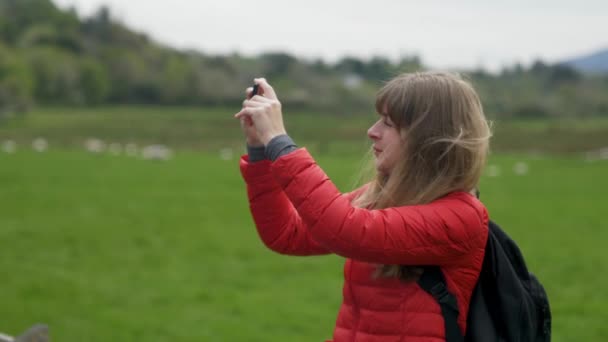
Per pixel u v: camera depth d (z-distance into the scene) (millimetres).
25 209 22781
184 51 152250
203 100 124312
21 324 10586
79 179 32281
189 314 11469
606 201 27297
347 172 36625
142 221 21078
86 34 144750
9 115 88562
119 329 10516
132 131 76188
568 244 18172
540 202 26844
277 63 139500
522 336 2797
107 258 15891
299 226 3125
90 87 118062
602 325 10875
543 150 62312
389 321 2699
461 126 2682
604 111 111375
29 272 14180
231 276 14391
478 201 2752
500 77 128125
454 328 2660
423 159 2691
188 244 17766
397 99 2732
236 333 10414
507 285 2764
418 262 2641
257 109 2719
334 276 14516
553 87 126812
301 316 11445
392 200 2740
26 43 128500
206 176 35312
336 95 118625
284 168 2602
